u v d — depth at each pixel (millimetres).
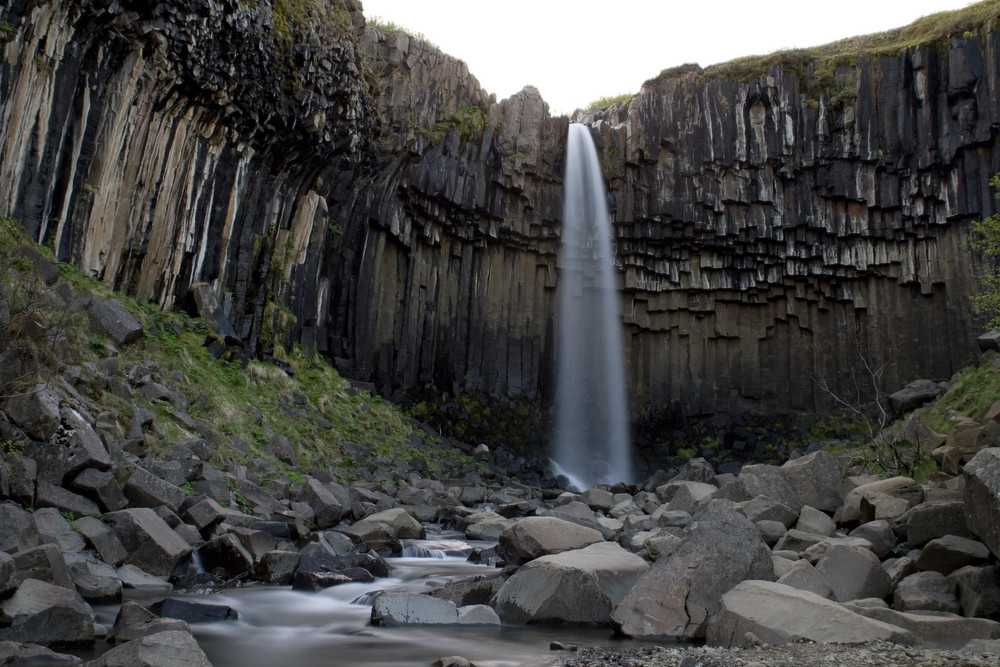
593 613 7934
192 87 16953
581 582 7973
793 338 31688
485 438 28406
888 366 29688
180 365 15164
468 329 30016
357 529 11664
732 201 30703
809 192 30516
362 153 24297
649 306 32594
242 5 16938
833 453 24562
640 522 13016
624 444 31562
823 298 31266
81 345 11719
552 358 31406
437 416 27516
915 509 9062
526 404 30453
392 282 27797
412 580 9570
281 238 21219
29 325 10023
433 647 6633
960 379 20859
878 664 5359
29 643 5359
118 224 15820
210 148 18234
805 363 31391
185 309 17891
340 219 24719
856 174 29812
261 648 6453
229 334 18109
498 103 30812
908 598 7445
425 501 16281
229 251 19109
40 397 8531
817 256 30625
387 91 26125
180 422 12617
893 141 29141
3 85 12867
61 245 14328
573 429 30859
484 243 30562
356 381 24422
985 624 6449
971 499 7641
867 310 30609
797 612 6594
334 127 21562
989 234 21875
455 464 23344
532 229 31516
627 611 7566
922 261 29281
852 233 30109
